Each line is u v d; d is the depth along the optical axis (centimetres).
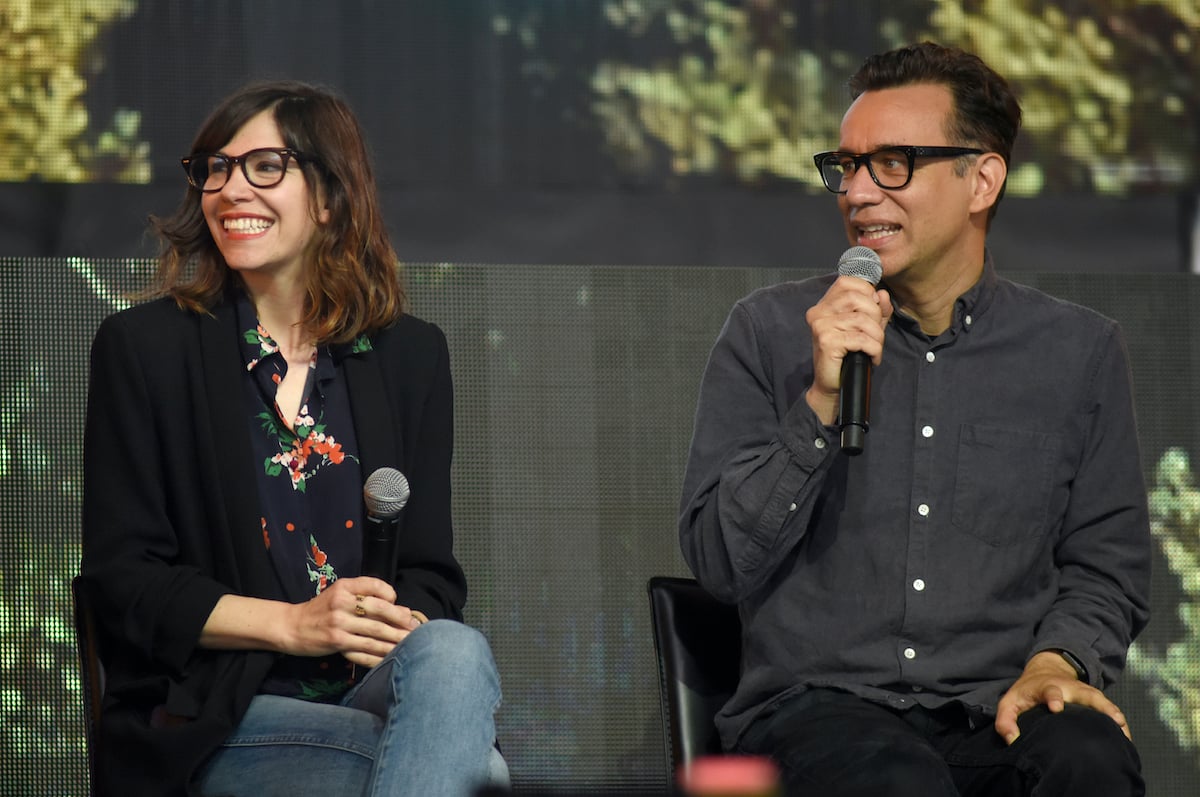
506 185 1186
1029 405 901
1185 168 1238
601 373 1186
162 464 856
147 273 1141
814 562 880
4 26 1134
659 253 1198
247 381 883
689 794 492
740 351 916
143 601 807
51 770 1111
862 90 936
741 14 1206
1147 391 1231
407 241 1173
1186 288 1236
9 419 1121
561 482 1177
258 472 867
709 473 895
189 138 1154
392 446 888
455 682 759
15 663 1111
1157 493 1227
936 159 888
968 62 914
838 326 820
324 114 912
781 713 852
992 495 883
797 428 836
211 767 792
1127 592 889
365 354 905
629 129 1198
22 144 1135
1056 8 1228
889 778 748
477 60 1184
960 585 870
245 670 802
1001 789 812
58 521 1121
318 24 1167
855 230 905
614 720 1168
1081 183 1233
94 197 1141
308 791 778
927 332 921
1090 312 927
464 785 749
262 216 881
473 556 1166
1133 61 1236
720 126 1206
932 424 891
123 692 811
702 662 900
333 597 798
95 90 1144
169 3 1151
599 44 1195
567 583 1173
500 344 1177
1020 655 875
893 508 880
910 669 859
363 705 821
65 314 1132
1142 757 1214
